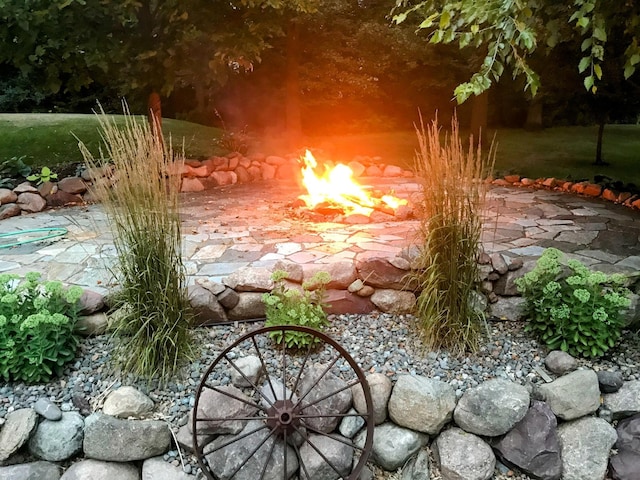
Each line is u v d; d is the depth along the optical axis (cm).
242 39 563
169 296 239
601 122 687
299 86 891
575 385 233
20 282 301
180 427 224
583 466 223
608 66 555
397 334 269
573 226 441
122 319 237
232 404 225
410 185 622
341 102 1067
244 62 589
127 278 238
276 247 372
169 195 245
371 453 232
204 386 221
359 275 284
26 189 519
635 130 1123
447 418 231
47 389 229
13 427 210
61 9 505
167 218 240
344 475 221
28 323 216
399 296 282
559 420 235
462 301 253
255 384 236
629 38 465
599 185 579
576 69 579
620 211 500
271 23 584
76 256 361
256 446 218
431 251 253
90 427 214
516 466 226
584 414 233
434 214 252
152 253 236
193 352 246
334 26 859
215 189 616
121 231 237
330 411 228
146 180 235
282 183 655
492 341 265
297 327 226
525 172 743
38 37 538
